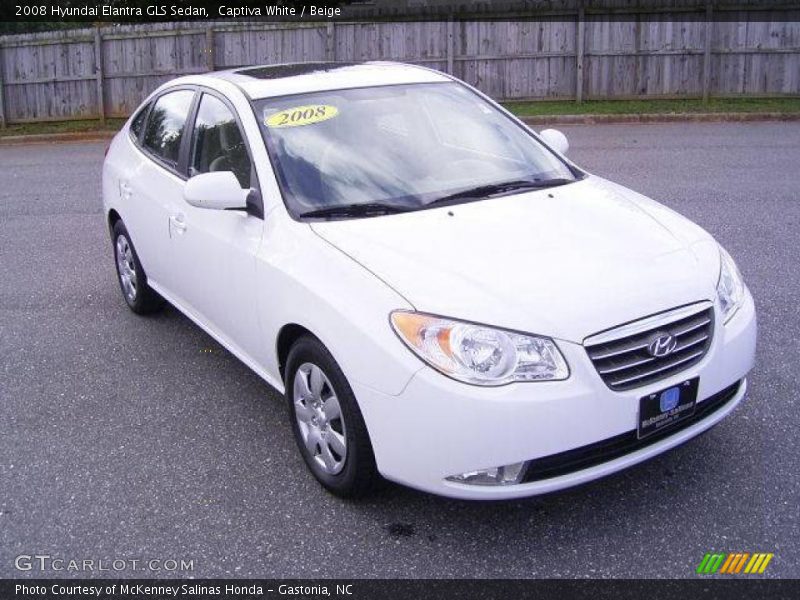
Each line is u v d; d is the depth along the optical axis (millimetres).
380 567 3281
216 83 4879
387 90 4719
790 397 4453
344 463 3564
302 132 4309
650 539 3373
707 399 3467
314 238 3742
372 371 3246
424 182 4188
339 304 3406
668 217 4105
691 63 15734
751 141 12250
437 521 3545
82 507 3752
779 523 3434
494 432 3047
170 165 5137
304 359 3713
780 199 8648
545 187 4305
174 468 4047
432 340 3133
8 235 8516
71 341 5652
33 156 13938
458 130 4633
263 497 3775
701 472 3811
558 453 3109
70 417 4594
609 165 10789
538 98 16156
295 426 3922
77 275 7094
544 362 3100
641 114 14773
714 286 3543
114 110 16625
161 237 5113
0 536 3561
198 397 4789
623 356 3221
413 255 3488
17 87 16656
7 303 6445
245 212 4195
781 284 6152
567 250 3559
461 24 15867
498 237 3650
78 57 16375
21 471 4066
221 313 4512
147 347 5512
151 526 3598
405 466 3234
